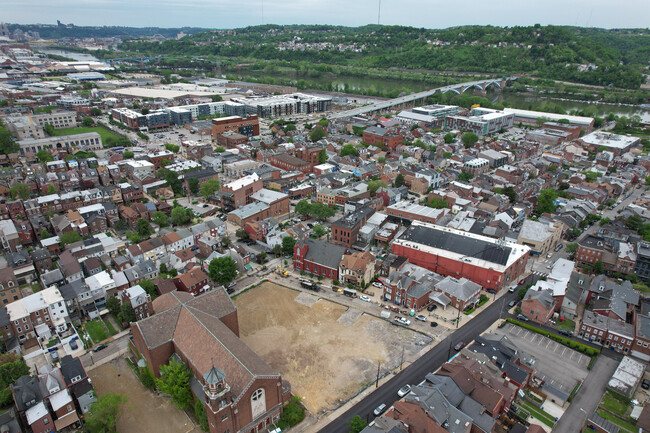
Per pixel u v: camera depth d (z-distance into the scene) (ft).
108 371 395.96
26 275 527.40
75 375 358.84
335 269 532.73
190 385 346.33
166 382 348.59
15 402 329.72
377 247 616.80
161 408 356.59
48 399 335.88
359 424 317.22
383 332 447.01
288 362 402.31
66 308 457.68
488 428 311.27
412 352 418.10
